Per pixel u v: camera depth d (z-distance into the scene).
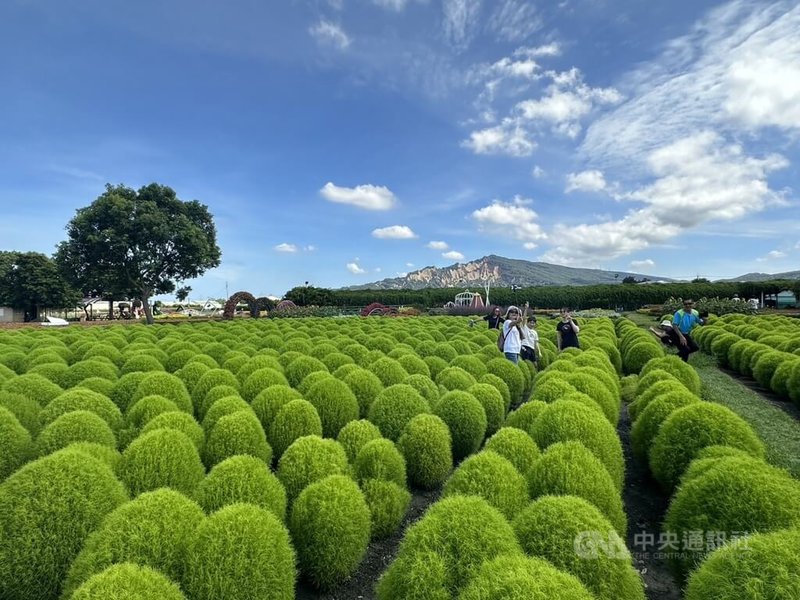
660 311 45.16
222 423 6.50
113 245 38.44
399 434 7.86
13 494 4.27
